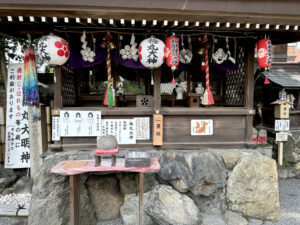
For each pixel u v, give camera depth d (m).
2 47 5.81
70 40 4.12
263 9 3.31
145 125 4.22
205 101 4.15
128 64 4.25
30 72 3.92
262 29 3.66
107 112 4.08
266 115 6.54
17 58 6.67
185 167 3.88
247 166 3.96
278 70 6.59
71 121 4.04
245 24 3.50
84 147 4.14
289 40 4.49
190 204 3.78
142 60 3.53
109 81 3.98
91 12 3.13
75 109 4.05
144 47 3.45
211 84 5.68
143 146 4.22
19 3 2.96
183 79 5.43
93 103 5.19
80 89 5.16
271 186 3.94
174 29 3.84
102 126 4.12
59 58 3.43
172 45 3.57
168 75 5.34
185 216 3.61
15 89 5.09
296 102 6.12
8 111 5.08
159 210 3.66
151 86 5.21
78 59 4.20
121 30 3.95
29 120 4.92
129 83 5.18
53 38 3.36
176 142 4.29
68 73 4.67
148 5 3.13
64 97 4.38
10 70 5.08
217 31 4.04
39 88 5.92
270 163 3.98
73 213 3.10
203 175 3.83
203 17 3.32
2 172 5.33
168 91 5.39
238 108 4.35
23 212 4.01
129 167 3.13
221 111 4.29
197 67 5.43
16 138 5.10
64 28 3.79
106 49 4.20
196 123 4.30
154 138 4.11
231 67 4.68
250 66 4.33
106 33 3.94
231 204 4.00
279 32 4.25
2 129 5.33
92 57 3.92
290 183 5.70
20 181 4.84
